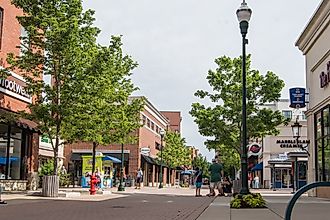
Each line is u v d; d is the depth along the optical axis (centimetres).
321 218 1248
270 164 5497
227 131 3011
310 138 2806
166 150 6919
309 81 2816
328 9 2314
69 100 2295
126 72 3216
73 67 2275
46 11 2277
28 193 2477
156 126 6944
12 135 2758
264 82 2980
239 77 2984
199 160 10169
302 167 4706
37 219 1249
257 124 2931
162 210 1633
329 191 2423
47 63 2300
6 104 2622
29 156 2928
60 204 1844
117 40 2450
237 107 2947
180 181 8119
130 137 3316
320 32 2497
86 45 2348
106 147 5344
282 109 5753
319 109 2586
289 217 524
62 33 2212
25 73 2584
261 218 1273
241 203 1656
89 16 2339
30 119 2356
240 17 1725
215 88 3033
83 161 3772
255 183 5597
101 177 3653
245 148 1709
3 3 2638
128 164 5319
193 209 1684
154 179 6525
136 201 2172
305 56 2917
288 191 4141
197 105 3050
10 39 2712
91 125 2359
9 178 2731
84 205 1833
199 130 3058
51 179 2330
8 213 1412
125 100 3153
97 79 2336
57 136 2356
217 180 2827
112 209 1656
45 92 2336
